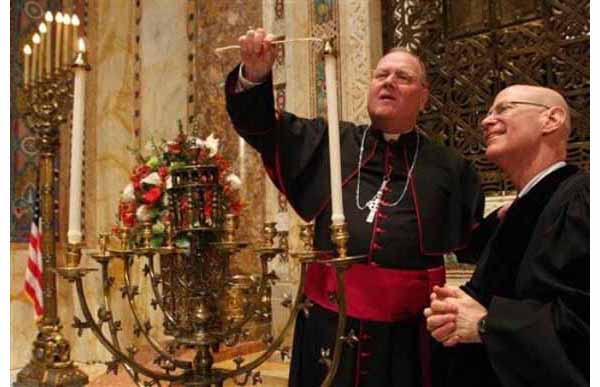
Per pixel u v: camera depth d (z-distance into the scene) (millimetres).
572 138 4062
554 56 4195
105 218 6516
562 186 1971
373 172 2365
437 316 1936
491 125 2184
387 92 2301
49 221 4512
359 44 4852
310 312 2273
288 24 5230
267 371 4395
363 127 2555
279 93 5277
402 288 2182
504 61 4410
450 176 2424
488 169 4371
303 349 2285
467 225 2412
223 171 2270
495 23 4465
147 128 6637
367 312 2160
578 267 1784
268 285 2094
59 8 6477
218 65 6156
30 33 6195
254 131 2180
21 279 5965
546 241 1870
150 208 2135
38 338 4445
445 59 4664
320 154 2383
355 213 2268
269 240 2041
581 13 4102
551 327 1724
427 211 2285
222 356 4555
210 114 6176
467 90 4547
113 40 6730
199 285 1976
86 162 6531
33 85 4398
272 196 5312
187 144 2246
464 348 2133
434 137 4664
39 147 4500
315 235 2334
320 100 4957
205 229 1914
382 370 2133
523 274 1938
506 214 2152
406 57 2346
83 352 6102
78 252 1743
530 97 2131
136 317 2027
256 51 1993
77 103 1754
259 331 3609
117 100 6668
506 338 1777
